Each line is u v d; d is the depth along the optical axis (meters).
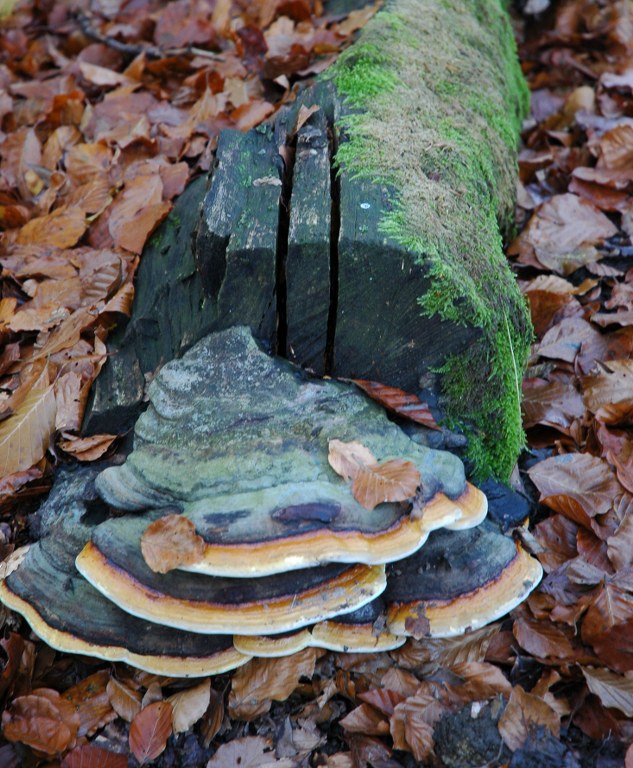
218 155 1.07
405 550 0.90
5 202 1.41
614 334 1.23
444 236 1.01
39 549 0.98
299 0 1.65
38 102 1.66
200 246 1.00
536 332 1.26
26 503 1.06
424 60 1.24
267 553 0.88
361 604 0.92
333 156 1.07
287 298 1.00
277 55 1.48
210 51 1.72
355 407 0.99
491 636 1.00
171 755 0.96
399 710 0.95
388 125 1.10
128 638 0.95
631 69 1.73
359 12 1.57
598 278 1.31
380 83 1.16
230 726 0.97
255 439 0.95
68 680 1.00
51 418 1.07
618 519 1.06
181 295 1.07
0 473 1.05
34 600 0.96
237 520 0.90
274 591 0.92
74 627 0.95
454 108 1.20
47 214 1.35
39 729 0.95
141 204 1.26
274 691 0.97
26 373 1.12
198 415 0.97
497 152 1.24
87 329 1.13
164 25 1.82
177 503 0.93
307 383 1.00
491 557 0.98
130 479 0.95
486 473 1.07
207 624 0.90
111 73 1.66
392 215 0.99
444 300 0.98
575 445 1.14
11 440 1.06
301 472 0.93
